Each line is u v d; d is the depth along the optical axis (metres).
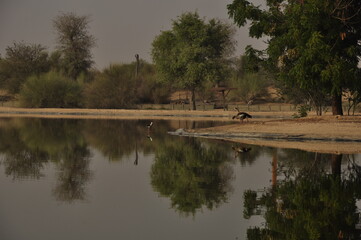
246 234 11.21
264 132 32.75
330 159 22.09
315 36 30.61
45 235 10.96
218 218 12.55
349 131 31.14
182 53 69.81
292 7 33.44
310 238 11.00
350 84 33.06
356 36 34.50
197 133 35.34
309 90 39.91
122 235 11.03
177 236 11.00
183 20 71.88
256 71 38.81
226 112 65.94
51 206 13.60
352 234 11.31
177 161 22.34
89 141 31.14
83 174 18.81
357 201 14.32
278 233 11.31
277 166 20.44
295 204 13.98
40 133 36.69
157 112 68.31
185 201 14.27
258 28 35.94
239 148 26.72
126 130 40.16
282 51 35.34
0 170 19.50
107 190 15.75
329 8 31.34
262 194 15.20
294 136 31.06
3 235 10.95
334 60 31.59
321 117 35.91
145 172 19.36
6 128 41.22
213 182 17.22
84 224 11.86
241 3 35.97
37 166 20.66
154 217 12.60
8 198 14.49
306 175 18.38
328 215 12.86
